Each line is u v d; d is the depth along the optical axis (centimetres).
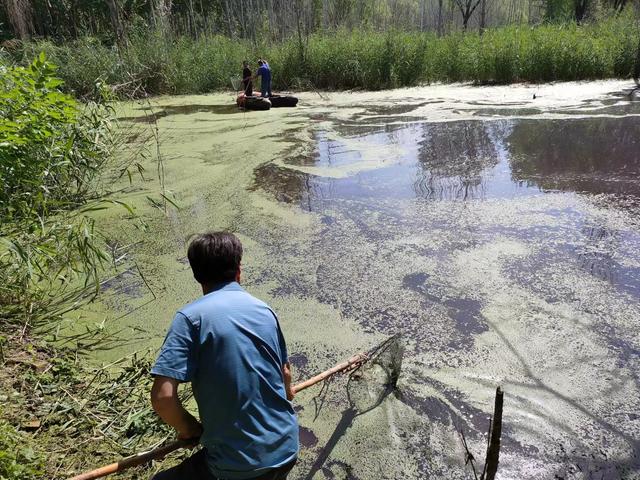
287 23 2231
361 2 2555
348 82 1747
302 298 457
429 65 1730
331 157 899
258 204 688
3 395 328
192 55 1781
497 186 716
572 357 364
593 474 276
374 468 286
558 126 1054
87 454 290
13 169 495
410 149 932
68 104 525
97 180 775
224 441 203
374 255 529
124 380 353
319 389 346
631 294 436
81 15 1941
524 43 1650
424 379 351
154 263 536
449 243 546
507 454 290
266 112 1357
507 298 439
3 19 1959
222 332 202
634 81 1561
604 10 2192
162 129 1167
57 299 469
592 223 578
